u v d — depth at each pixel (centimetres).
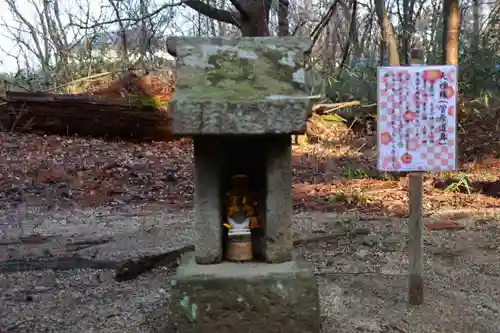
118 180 835
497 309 363
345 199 697
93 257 489
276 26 1254
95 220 637
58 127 1113
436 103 339
